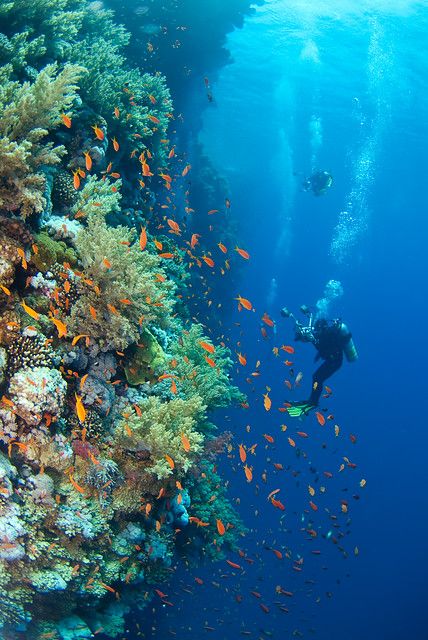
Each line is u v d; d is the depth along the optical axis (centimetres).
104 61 1033
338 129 4744
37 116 598
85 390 625
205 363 952
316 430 5178
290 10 3020
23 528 500
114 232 684
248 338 4453
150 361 726
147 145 1217
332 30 3206
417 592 4459
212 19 2183
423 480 6272
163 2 1922
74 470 576
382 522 5441
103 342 652
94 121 838
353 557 4619
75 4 1109
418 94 3706
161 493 604
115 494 623
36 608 549
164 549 693
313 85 3984
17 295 577
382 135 4641
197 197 2634
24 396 520
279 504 693
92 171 934
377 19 2961
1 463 501
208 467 1006
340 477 5275
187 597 1326
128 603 722
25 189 553
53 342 599
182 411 697
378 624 3856
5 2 780
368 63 3472
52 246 630
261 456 3272
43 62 838
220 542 1066
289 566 2667
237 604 1748
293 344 7075
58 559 543
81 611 635
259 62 3738
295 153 5525
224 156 5362
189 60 2188
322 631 3475
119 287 637
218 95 4291
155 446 634
